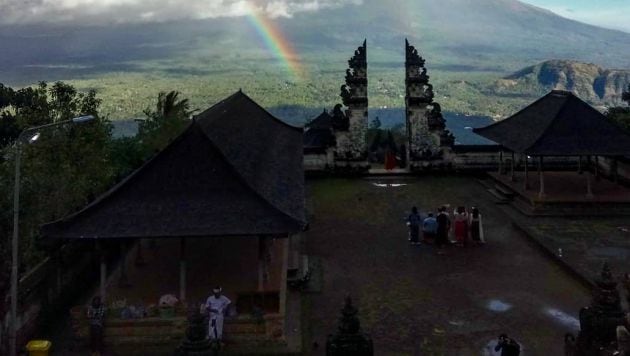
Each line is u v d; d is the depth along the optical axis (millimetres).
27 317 19469
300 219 20031
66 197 26672
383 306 21984
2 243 22734
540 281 24047
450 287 23594
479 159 43438
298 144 33156
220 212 19750
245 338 18906
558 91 37781
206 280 22688
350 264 26266
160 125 43375
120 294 21531
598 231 29797
